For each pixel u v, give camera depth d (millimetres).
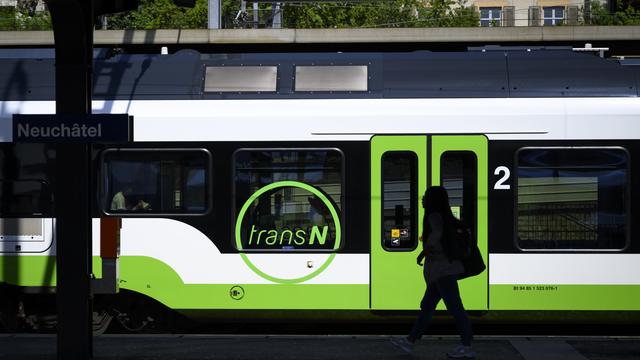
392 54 11602
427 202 9414
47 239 11297
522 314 11062
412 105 11164
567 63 11406
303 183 11164
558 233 11070
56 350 9672
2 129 11398
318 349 9781
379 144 11125
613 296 11023
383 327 13188
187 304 11180
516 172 11070
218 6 20641
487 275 11047
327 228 11125
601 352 9617
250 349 9750
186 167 11234
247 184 11195
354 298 11086
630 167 11047
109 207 11289
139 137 11266
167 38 20141
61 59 8570
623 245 11047
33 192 11328
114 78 11500
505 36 20609
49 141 8602
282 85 11383
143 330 11867
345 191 11125
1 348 9789
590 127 11086
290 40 20188
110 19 44031
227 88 11398
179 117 11242
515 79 11312
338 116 11164
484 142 11102
